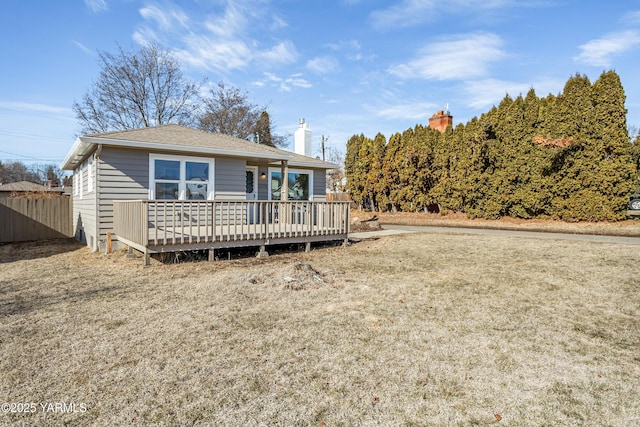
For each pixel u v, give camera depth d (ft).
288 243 30.60
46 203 43.78
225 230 30.81
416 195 73.15
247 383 9.47
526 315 14.84
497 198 58.08
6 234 41.01
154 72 86.33
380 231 48.29
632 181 46.70
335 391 9.14
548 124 52.24
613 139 46.62
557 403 8.72
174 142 32.01
